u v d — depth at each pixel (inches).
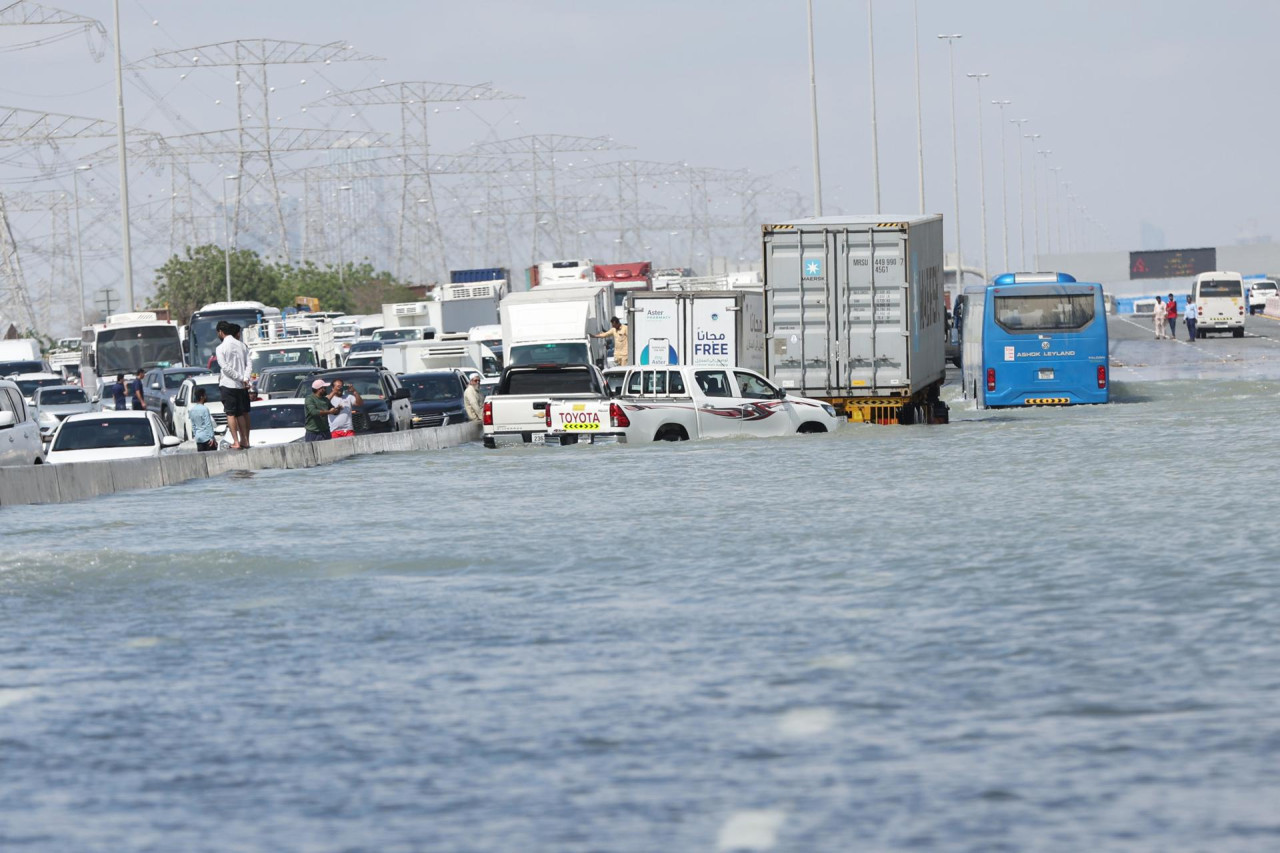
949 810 657.6
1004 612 1146.0
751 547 1606.8
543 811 679.7
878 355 3924.7
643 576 1422.2
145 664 1064.8
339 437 4062.5
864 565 1432.1
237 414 3464.6
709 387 3821.4
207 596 1380.4
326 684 975.6
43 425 6363.2
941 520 1785.2
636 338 5027.1
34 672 1048.2
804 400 3823.8
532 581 1417.3
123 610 1312.7
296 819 681.0
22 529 2116.1
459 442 4658.0
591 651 1056.2
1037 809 653.9
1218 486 2055.9
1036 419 4023.1
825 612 1181.1
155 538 1929.1
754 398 3816.4
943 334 4463.6
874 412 3944.4
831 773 724.0
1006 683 903.7
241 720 880.9
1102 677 909.2
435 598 1328.7
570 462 3186.5
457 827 660.7
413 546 1724.9
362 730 847.1
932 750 759.1
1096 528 1635.1
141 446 3646.7
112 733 858.8
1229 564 1333.7
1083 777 700.7
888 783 703.7
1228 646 987.3
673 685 935.0
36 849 645.9
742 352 5034.5
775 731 811.4
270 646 1118.4
